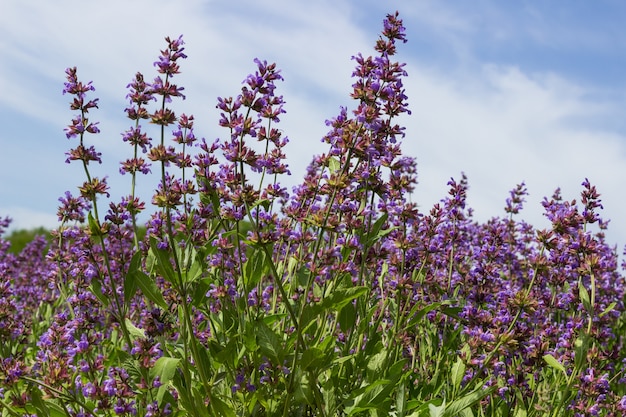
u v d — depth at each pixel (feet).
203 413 4.91
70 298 5.62
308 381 4.87
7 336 5.42
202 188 5.22
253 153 5.00
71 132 5.07
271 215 5.17
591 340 5.60
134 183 5.21
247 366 5.10
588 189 5.32
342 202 5.19
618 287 7.20
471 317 5.46
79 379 5.16
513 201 6.84
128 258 5.77
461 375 5.23
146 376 4.98
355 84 5.09
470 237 7.11
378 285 5.90
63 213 5.81
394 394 5.47
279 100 5.25
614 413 5.45
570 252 5.30
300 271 5.21
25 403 4.98
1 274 5.80
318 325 5.49
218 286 5.23
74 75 5.15
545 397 5.35
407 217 5.40
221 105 5.09
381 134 5.19
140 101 5.25
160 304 4.97
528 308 5.17
